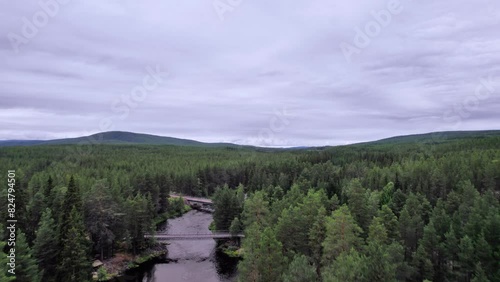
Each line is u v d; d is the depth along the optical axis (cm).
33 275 4819
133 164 18312
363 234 6150
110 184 11556
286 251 5625
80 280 5400
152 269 7506
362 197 6656
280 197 10425
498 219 4984
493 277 4369
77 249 5459
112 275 7000
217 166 17950
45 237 5634
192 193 16675
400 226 6153
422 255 4988
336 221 4922
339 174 14600
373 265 3353
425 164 12419
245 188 16550
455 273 4931
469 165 11756
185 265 7756
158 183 12950
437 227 6019
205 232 10219
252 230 5797
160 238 9219
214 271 7412
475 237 5131
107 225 7550
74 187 6662
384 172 12662
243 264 4738
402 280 4428
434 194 10006
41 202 7006
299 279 3734
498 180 10281
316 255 5406
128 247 8131
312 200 6688
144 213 8362
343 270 3516
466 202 7244
